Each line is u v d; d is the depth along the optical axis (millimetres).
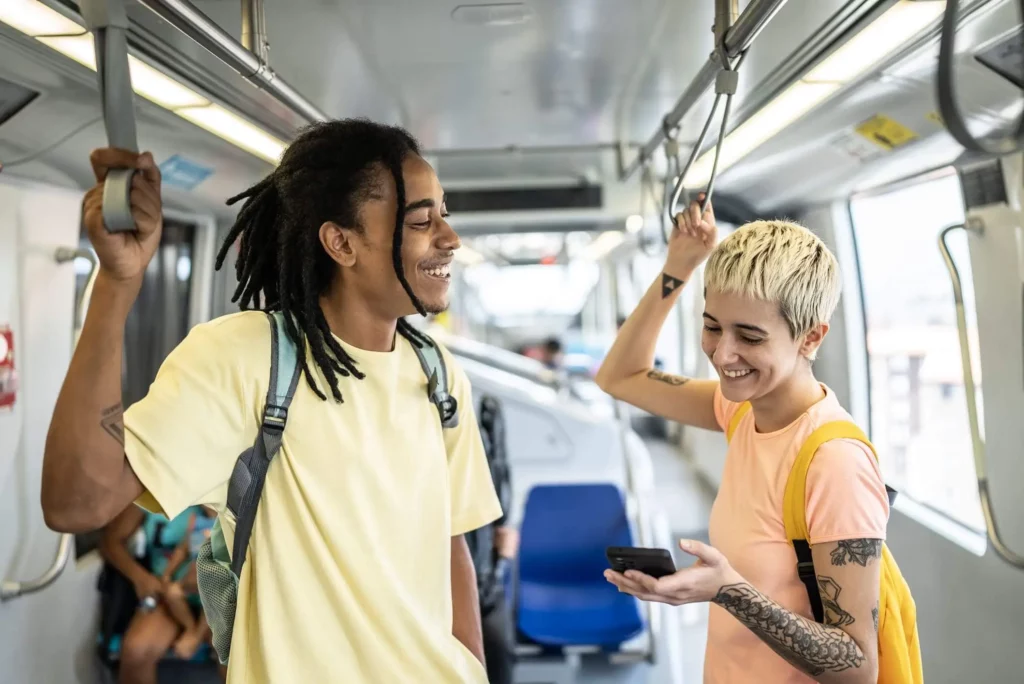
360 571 1119
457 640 1312
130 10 1558
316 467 1123
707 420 1644
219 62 1925
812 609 1231
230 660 1108
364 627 1112
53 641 2795
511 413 5336
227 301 3922
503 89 2525
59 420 898
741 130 2879
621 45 2102
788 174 3279
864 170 2910
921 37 1812
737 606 1138
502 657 2914
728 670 1373
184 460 1010
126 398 3664
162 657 3051
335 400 1149
